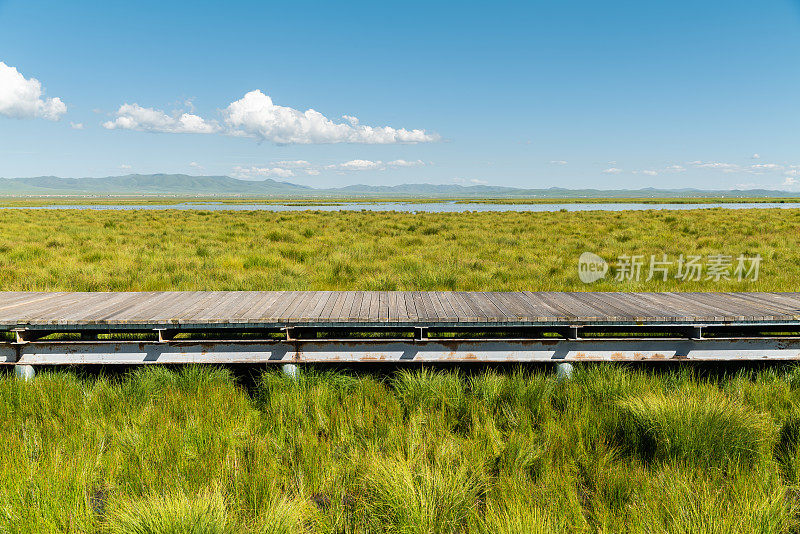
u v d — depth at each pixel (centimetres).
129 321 448
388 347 449
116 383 447
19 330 447
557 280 923
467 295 589
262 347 448
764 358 452
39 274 937
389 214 3559
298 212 3834
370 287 850
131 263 1095
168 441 329
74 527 250
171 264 1071
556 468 299
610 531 249
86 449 322
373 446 325
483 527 245
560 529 240
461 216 3244
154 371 439
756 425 327
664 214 3142
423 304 528
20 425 360
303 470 306
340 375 448
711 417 321
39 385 418
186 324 450
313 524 258
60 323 447
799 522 262
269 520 243
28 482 277
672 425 319
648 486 280
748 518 247
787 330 576
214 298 566
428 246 1487
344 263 1075
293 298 566
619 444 334
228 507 264
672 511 256
